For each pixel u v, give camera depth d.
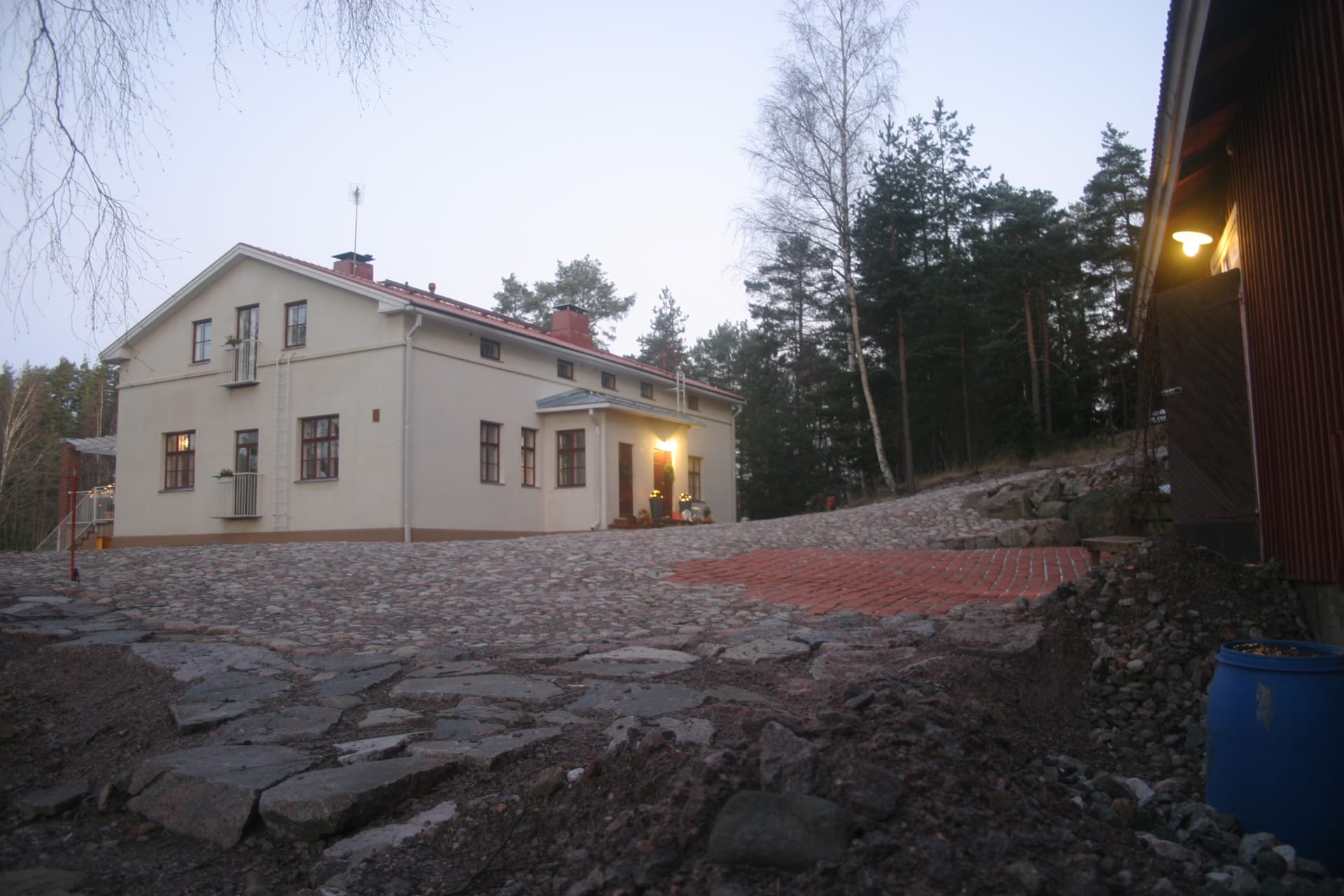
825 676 5.25
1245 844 3.12
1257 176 5.91
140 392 22.53
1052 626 5.58
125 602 8.09
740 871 2.64
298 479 19.62
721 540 14.01
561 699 4.88
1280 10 5.18
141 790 3.66
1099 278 32.38
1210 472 6.65
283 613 7.84
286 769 3.65
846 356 33.59
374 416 18.64
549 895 2.71
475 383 20.30
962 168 35.84
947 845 2.61
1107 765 4.15
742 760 3.06
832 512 18.16
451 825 3.24
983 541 12.93
